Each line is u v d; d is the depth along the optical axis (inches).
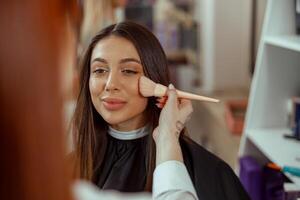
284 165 44.0
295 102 52.5
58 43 11.8
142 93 33.2
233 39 98.4
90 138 34.8
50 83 11.6
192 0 122.2
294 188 43.0
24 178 11.5
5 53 11.1
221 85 100.8
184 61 128.0
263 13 79.4
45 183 11.7
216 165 34.8
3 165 11.4
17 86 11.3
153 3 127.0
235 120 76.9
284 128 55.0
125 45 33.2
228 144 78.4
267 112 54.7
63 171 12.1
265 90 53.9
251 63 87.0
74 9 12.9
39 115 11.5
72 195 12.6
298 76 53.6
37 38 11.3
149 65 33.8
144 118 35.0
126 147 35.3
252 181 51.9
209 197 33.4
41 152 11.6
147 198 24.6
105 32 34.1
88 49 34.4
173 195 26.0
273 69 53.1
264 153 50.4
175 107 31.9
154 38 34.8
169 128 30.9
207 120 96.5
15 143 11.4
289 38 47.1
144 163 34.6
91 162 34.5
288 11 49.9
